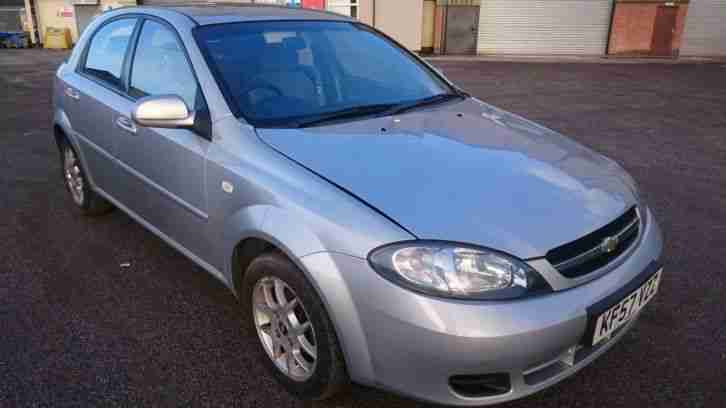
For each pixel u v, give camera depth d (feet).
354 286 6.39
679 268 11.53
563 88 36.86
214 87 8.78
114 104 10.94
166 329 9.37
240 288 8.63
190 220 9.20
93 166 12.49
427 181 7.06
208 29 9.69
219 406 7.64
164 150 9.39
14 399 7.71
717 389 7.99
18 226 13.38
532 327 6.04
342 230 6.50
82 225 13.46
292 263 7.09
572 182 7.56
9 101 30.66
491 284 6.11
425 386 6.32
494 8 58.80
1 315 9.71
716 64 54.13
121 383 8.06
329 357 6.96
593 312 6.40
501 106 29.99
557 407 7.63
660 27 58.90
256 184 7.53
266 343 8.13
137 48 10.78
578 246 6.64
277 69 9.48
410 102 10.00
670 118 27.09
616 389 7.98
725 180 17.42
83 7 69.72
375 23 55.83
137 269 11.35
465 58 56.59
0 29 72.02
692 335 9.24
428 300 6.05
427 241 6.20
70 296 10.34
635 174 18.04
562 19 59.00
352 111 9.23
